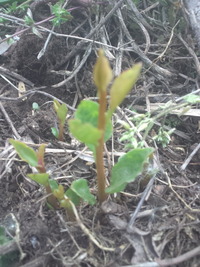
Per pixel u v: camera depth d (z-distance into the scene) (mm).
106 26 336
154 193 230
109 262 195
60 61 318
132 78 156
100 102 162
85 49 319
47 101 300
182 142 275
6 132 274
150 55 327
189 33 333
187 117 283
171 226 208
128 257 197
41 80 322
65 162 249
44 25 332
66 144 261
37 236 207
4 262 206
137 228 205
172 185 237
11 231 214
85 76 306
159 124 276
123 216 213
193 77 313
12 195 239
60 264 200
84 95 304
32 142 267
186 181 243
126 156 202
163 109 263
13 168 248
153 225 209
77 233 204
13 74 316
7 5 352
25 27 330
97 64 148
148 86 298
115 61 307
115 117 275
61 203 199
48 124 276
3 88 310
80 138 171
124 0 334
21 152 196
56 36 322
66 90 307
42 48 312
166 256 200
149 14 354
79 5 335
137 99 292
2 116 285
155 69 307
